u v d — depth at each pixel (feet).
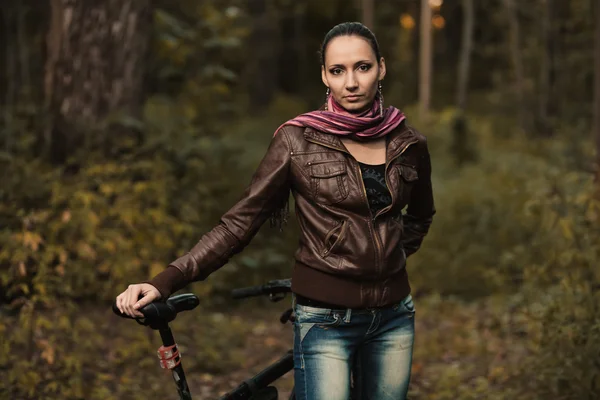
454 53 105.60
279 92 87.20
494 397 13.92
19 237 14.03
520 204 26.58
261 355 17.67
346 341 7.75
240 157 31.94
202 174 22.27
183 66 25.73
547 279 15.44
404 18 95.66
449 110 58.39
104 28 19.62
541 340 13.30
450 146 46.80
